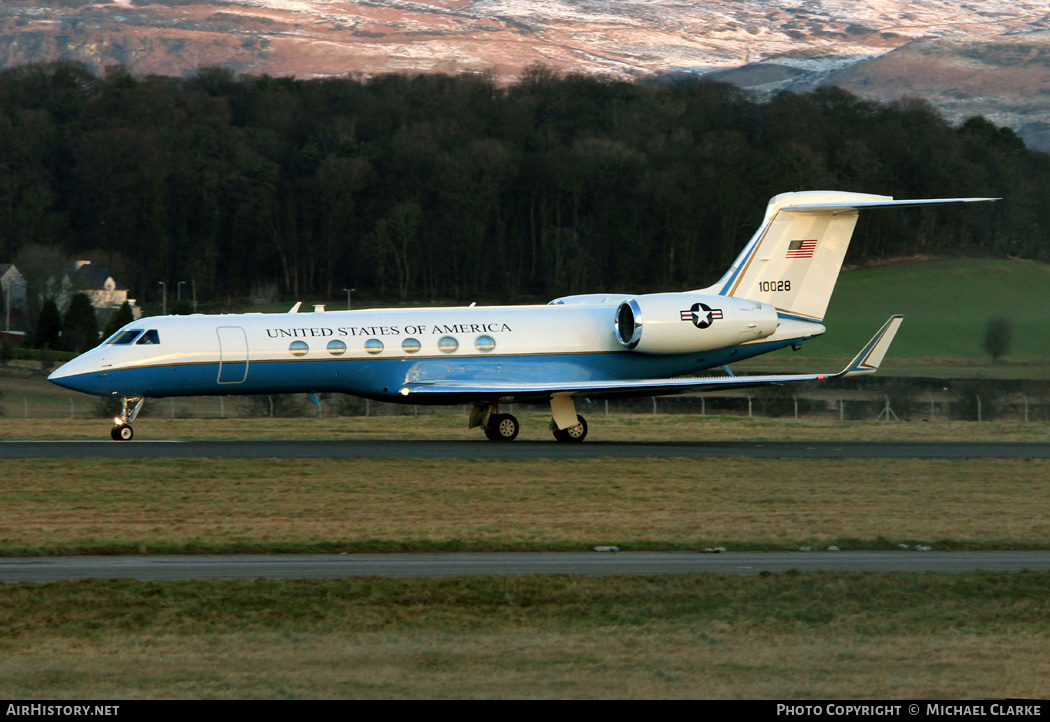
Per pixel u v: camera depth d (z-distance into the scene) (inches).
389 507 3002.0
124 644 1811.0
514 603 2065.7
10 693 1552.7
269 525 2751.0
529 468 3718.0
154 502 3038.9
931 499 3238.2
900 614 2032.5
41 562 2381.9
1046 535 2731.3
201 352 4301.2
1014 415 7696.9
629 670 1681.8
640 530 2736.2
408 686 1590.8
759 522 2859.3
